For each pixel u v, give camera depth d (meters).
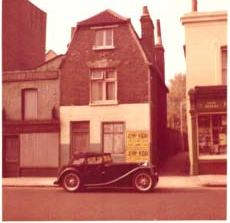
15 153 22.95
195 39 21.44
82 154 16.53
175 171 22.88
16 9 27.47
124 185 15.83
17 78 23.42
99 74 22.64
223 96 20.19
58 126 22.53
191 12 21.48
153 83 23.39
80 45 22.95
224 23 21.20
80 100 22.56
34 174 22.56
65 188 16.36
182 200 13.48
